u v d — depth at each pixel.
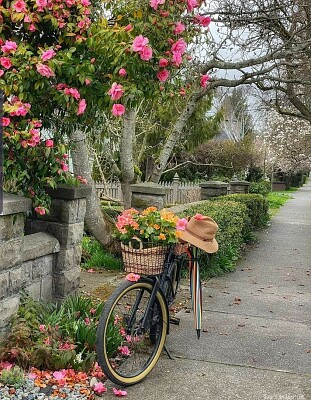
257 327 5.25
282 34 8.54
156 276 4.01
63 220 4.77
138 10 4.20
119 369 3.88
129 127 8.19
